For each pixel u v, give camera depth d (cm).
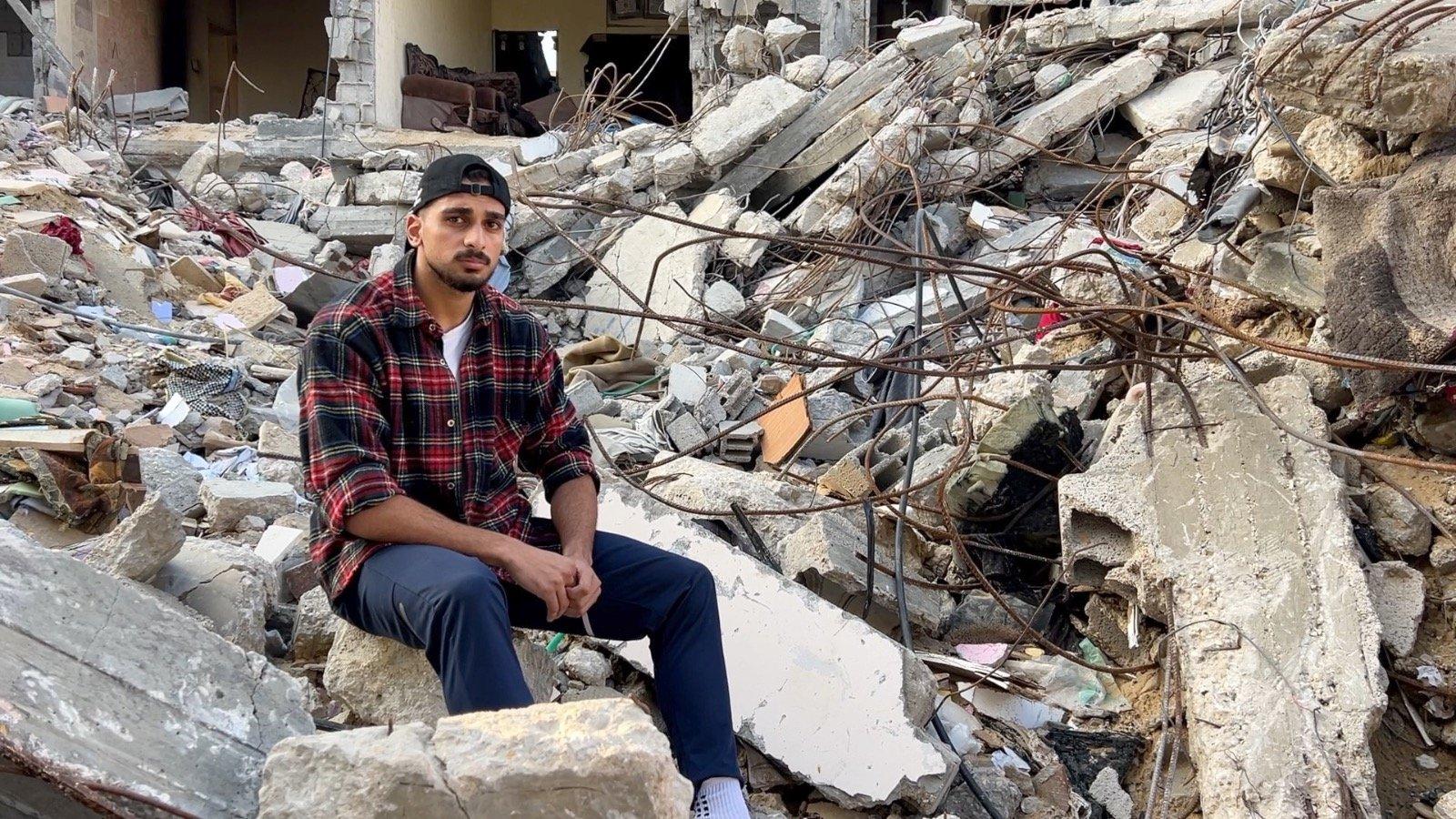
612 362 812
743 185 1086
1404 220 418
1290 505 394
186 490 501
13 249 768
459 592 256
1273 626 361
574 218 1026
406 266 290
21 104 1362
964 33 1080
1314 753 324
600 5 2109
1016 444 462
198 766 254
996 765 364
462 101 1509
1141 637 407
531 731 224
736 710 348
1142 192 822
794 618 362
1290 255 490
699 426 657
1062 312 468
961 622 440
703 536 383
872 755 339
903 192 967
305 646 367
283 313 877
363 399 280
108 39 1667
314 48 2116
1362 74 427
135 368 682
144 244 945
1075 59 1145
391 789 215
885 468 532
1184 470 415
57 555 276
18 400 561
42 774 229
